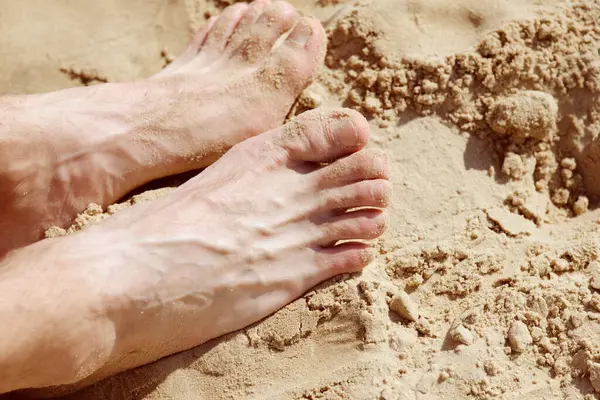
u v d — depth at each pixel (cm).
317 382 66
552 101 72
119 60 77
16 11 78
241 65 73
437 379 65
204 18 78
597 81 72
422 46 73
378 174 68
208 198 68
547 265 68
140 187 73
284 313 68
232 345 67
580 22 73
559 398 64
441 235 70
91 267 65
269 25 74
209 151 72
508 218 71
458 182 72
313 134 69
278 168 69
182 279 66
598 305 66
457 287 69
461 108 73
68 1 78
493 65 72
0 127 67
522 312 67
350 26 74
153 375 67
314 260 68
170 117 71
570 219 72
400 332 67
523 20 73
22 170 68
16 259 65
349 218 68
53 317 63
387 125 73
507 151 72
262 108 72
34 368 63
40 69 76
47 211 70
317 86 74
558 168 73
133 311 65
